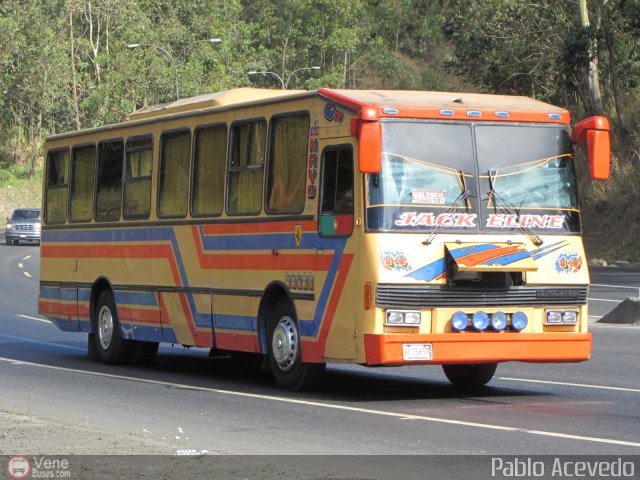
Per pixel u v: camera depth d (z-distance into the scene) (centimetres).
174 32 10969
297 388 1678
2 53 10694
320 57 13138
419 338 1502
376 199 1522
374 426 1343
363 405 1532
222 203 1820
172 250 1942
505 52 6228
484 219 1564
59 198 2317
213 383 1823
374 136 1487
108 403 1571
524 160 1598
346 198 1553
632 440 1222
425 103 1580
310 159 1623
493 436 1259
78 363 2139
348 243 1542
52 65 10775
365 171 1485
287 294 1666
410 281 1511
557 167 1616
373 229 1516
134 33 10712
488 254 1528
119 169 2117
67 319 2277
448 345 1512
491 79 6325
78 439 1202
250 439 1258
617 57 5856
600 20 5638
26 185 11112
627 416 1403
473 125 1581
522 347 1546
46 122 11744
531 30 6175
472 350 1523
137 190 2056
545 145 1614
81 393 1684
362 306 1513
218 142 1842
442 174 1555
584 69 5912
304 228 1625
